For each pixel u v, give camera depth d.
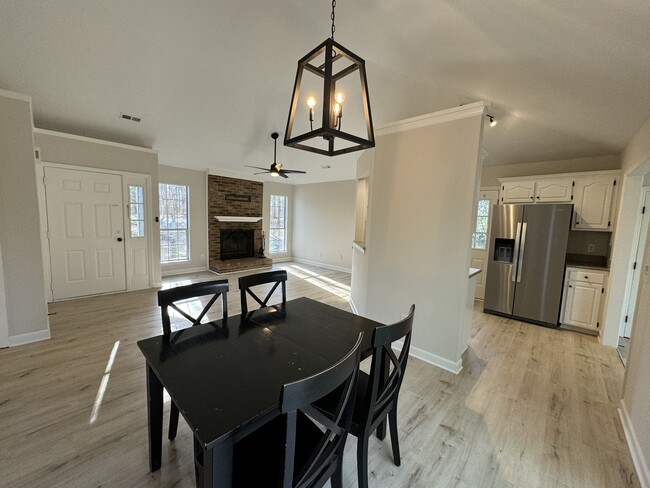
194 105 4.16
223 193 6.80
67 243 4.29
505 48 1.76
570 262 3.92
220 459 0.93
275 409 1.04
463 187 2.55
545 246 3.80
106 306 4.13
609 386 2.46
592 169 3.94
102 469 1.54
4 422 1.86
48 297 4.20
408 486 1.50
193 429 0.91
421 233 2.85
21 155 2.82
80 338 3.10
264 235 7.85
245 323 1.87
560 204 3.69
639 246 3.29
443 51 2.04
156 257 5.18
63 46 2.92
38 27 2.69
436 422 1.99
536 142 3.79
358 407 1.49
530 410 2.13
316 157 6.09
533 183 4.12
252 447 1.21
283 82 3.66
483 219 5.00
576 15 1.28
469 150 2.50
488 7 1.43
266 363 1.36
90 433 1.79
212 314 4.03
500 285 4.18
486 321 4.03
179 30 2.71
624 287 3.18
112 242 4.68
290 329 1.78
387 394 1.49
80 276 4.43
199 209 6.56
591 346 3.24
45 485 1.44
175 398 1.08
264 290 5.33
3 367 2.51
